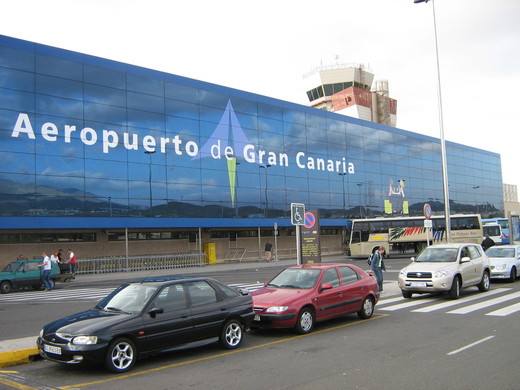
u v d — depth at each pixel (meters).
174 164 39.84
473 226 43.41
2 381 7.36
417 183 67.25
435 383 6.53
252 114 46.69
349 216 55.78
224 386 6.77
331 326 11.45
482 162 82.38
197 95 42.28
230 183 43.78
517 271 20.20
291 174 49.75
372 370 7.32
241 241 46.69
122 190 36.41
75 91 34.69
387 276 24.56
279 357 8.45
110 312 8.26
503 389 6.20
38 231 33.25
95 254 36.03
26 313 15.17
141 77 38.59
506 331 9.87
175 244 41.19
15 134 31.55
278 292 11.00
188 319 8.55
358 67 85.81
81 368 8.06
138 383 7.05
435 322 11.34
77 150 34.34
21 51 32.34
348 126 57.56
